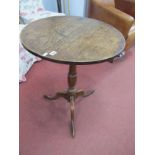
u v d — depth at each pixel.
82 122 1.83
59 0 3.11
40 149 1.59
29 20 2.42
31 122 1.80
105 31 1.68
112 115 1.92
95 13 2.72
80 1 3.02
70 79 1.83
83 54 1.36
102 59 1.31
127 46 2.68
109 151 1.61
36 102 2.00
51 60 1.30
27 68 2.33
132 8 2.94
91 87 2.25
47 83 2.25
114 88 2.25
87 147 1.63
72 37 1.56
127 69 2.57
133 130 1.78
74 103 1.91
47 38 1.52
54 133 1.71
